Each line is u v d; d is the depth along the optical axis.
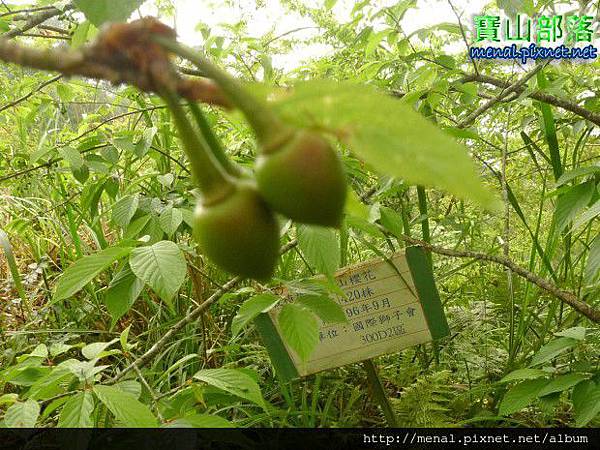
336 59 3.49
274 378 2.66
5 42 0.57
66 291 1.52
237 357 2.79
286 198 0.70
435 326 2.13
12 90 3.17
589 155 3.62
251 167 2.41
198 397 1.62
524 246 3.61
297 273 3.15
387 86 2.73
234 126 2.78
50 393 1.55
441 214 3.38
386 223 1.99
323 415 2.31
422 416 2.19
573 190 1.98
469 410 2.42
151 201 2.36
